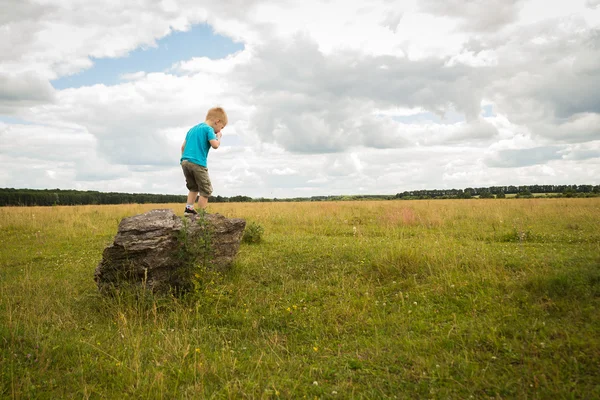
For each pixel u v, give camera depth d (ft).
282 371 12.45
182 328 16.20
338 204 78.23
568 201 82.12
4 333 14.32
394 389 11.14
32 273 25.61
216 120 25.67
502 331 13.96
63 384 11.69
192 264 20.21
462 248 26.99
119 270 19.16
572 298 15.79
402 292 19.31
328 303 18.53
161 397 10.75
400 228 41.11
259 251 28.50
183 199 193.36
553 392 10.19
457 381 11.16
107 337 15.47
